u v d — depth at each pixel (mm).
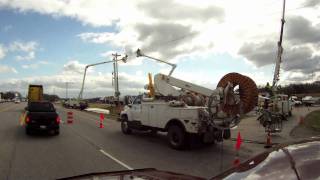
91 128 25109
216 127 15266
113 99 78375
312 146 3152
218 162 12680
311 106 71250
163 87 19375
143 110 18875
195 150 15547
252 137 20719
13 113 43219
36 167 11117
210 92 18391
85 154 13844
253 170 3229
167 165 12031
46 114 20094
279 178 2936
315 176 2771
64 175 10055
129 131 21375
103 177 4363
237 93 15539
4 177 9742
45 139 18266
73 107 70750
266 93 38344
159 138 19578
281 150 3320
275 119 22844
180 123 15742
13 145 15875
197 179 4363
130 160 12797
